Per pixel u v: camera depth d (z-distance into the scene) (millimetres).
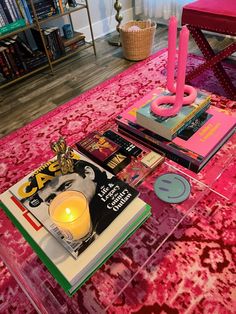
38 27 1842
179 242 945
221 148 916
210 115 927
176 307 801
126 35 1974
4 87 1980
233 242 934
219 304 798
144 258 865
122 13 2688
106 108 1646
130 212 667
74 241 615
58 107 1702
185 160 833
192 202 821
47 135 1494
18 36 2006
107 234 630
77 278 579
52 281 784
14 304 848
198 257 905
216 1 1448
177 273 872
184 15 1485
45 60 2100
